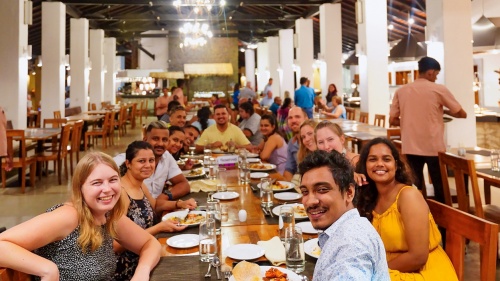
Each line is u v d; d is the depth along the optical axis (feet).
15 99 27.37
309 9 40.47
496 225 5.47
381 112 28.19
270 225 7.32
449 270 6.12
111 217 5.90
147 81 64.75
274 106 34.17
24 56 28.35
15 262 4.77
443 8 19.77
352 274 3.44
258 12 51.52
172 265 5.76
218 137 17.42
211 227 5.87
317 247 6.06
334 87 32.12
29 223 5.15
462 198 10.29
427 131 12.41
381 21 28.07
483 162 11.94
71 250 5.45
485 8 33.30
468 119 19.86
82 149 32.83
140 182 8.13
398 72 51.65
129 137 40.40
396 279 5.87
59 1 34.27
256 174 11.74
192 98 66.64
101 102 47.96
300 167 4.31
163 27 54.19
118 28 51.44
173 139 13.47
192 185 10.66
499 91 35.58
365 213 6.81
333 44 36.09
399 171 6.67
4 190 19.92
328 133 9.41
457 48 19.76
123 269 7.07
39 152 22.12
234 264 5.58
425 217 6.09
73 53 40.45
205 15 51.47
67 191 19.69
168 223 7.27
